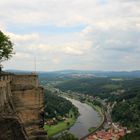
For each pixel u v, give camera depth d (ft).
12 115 213.66
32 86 258.78
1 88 224.33
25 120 251.80
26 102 255.91
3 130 194.08
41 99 258.37
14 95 253.85
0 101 220.43
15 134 197.16
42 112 258.78
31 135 249.14
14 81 255.91
